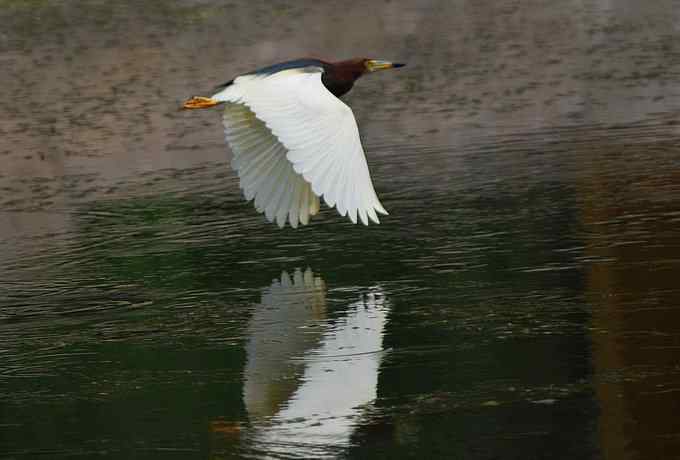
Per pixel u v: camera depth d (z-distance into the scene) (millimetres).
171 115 21938
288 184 10102
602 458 8375
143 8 28156
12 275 13844
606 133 19344
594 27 26125
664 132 19047
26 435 9367
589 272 12414
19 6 28484
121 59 25031
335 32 26562
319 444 8883
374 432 9008
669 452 8406
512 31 26234
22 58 25328
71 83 23906
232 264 13695
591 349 10312
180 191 17484
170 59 24938
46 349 11273
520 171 17234
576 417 9023
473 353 10414
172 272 13570
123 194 17578
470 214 15117
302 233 14734
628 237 13555
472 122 20812
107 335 11570
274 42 25953
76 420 9594
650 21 26281
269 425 9250
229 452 8812
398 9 27781
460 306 11648
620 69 23484
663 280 11977
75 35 26516
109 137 21031
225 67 24531
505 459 8445
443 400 9477
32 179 18922
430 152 18984
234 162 10211
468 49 25266
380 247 13914
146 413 9633
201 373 10398
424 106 22031
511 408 9250
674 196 15141
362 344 10812
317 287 12602
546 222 14469
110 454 8914
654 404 9164
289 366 10391
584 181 16328
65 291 13117
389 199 16188
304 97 8719
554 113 21031
